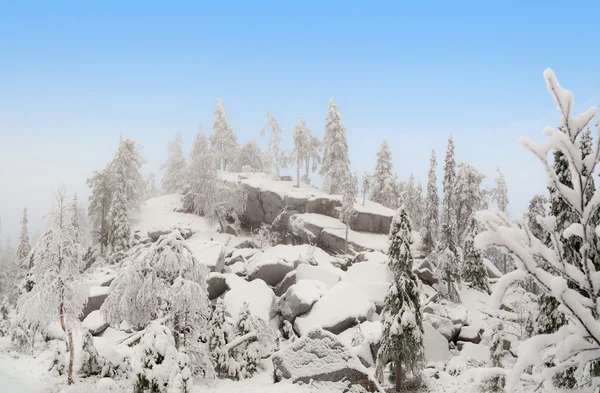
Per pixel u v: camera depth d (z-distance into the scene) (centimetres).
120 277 1858
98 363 1744
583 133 1437
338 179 6175
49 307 1546
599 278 335
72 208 1673
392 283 2023
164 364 1430
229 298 3133
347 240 4766
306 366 1791
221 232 5500
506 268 5250
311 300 3020
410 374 2081
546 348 362
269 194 5694
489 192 6366
